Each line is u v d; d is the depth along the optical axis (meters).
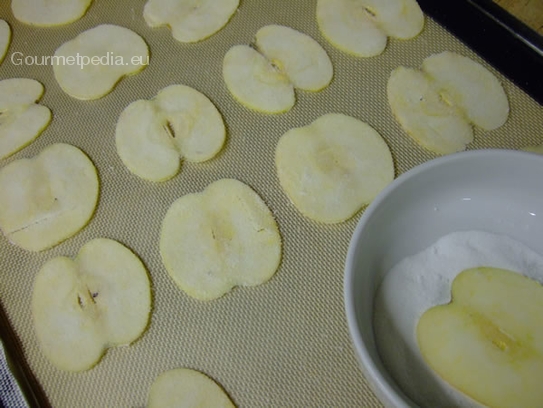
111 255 0.25
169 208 0.26
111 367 0.23
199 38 0.30
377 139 0.27
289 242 0.25
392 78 0.28
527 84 0.28
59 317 0.24
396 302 0.22
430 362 0.20
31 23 0.31
